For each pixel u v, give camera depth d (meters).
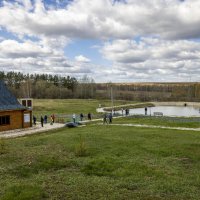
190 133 37.94
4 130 43.91
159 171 19.09
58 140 31.44
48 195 14.73
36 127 49.00
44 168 19.83
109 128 44.09
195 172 19.12
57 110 93.25
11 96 47.88
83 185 16.28
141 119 62.84
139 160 22.19
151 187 16.08
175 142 29.84
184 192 15.35
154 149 26.11
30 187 15.61
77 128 48.12
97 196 14.62
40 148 26.70
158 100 181.62
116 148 26.48
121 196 14.65
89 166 20.23
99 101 151.25
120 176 18.22
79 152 23.61
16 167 19.59
